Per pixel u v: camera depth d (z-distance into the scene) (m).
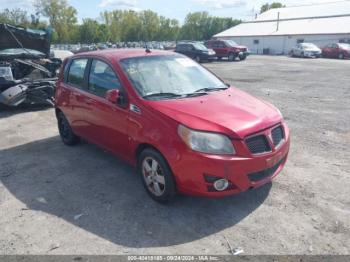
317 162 5.16
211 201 4.08
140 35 88.50
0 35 9.99
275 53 48.41
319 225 3.55
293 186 4.40
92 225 3.67
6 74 8.86
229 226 3.59
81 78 5.36
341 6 52.84
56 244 3.36
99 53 5.14
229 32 57.00
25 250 3.28
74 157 5.64
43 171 5.12
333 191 4.25
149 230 3.55
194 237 3.42
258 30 53.31
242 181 3.58
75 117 5.52
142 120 3.99
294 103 9.66
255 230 3.50
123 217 3.80
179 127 3.61
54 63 10.66
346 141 6.12
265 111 4.08
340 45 31.47
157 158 3.84
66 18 72.00
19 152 5.97
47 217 3.85
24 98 8.70
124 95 4.30
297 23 51.22
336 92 11.49
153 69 4.68
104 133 4.82
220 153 3.50
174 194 3.87
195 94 4.39
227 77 16.52
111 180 4.73
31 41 10.76
